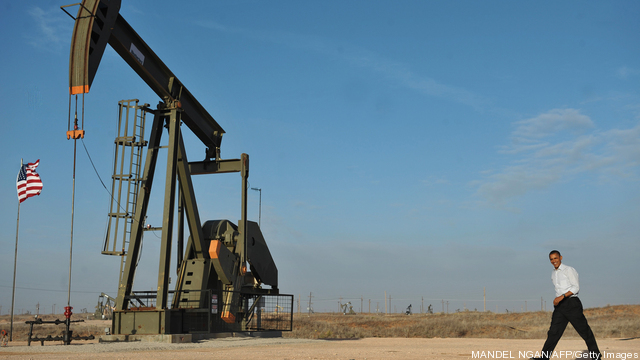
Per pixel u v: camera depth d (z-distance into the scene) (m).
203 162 22.02
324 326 37.81
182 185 19.84
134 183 17.73
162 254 16.89
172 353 11.91
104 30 15.36
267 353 11.80
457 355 11.38
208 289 18.75
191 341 16.66
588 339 8.39
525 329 35.59
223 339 17.98
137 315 16.77
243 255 20.55
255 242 22.30
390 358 10.38
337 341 18.70
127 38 16.41
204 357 10.44
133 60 16.47
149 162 17.89
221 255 18.73
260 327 21.78
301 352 12.19
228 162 21.77
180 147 19.88
